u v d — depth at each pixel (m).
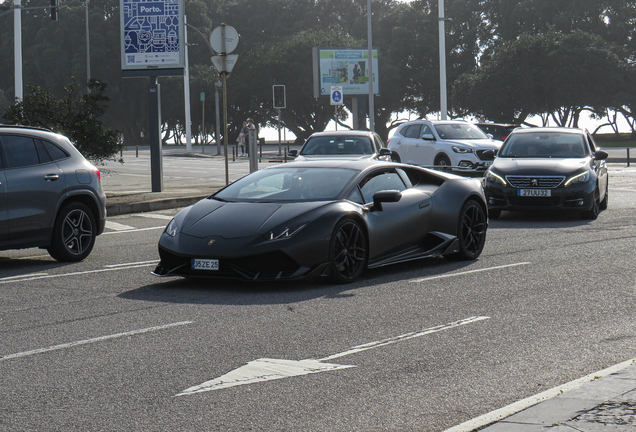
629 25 108.31
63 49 128.12
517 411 6.69
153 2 33.91
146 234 21.73
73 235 16.83
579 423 6.14
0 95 123.31
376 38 127.75
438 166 35.50
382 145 31.94
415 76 119.31
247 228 12.95
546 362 8.53
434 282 13.59
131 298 12.52
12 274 15.24
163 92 129.88
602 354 8.82
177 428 6.66
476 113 107.19
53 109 30.47
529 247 17.77
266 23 145.00
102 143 30.52
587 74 96.06
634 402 6.62
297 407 7.17
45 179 16.19
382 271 14.89
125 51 34.06
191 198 30.47
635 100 97.00
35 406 7.30
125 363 8.73
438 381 7.91
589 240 18.64
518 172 23.38
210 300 12.23
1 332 10.32
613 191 32.84
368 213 14.04
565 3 109.69
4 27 132.00
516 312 11.09
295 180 14.55
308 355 8.96
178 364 8.66
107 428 6.69
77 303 12.20
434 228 15.39
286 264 12.68
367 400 7.34
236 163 64.12
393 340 9.59
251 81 122.81
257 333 10.03
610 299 11.86
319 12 142.75
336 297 12.33
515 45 101.38
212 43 30.03
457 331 10.02
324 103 126.31
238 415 6.98
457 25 122.06
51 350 9.34
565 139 25.59
